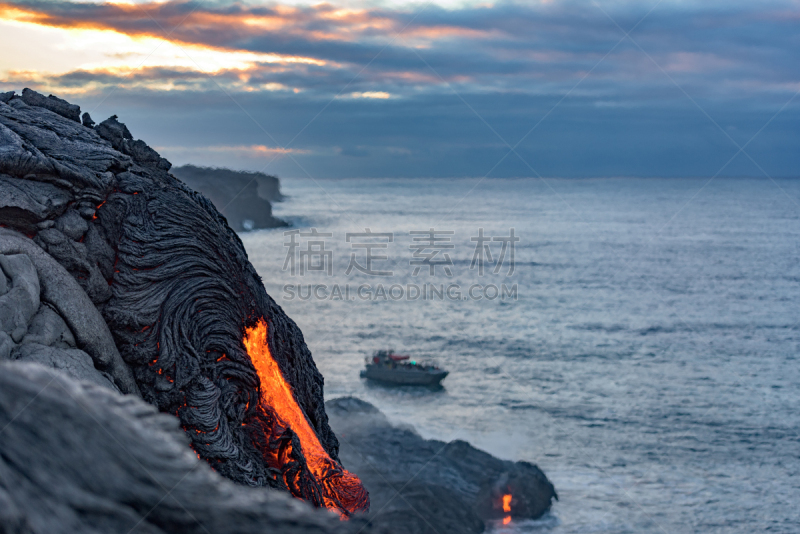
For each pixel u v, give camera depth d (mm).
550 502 47906
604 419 67000
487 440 59281
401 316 109188
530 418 65688
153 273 8984
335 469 10500
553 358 92250
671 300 137250
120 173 9328
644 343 102750
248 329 10117
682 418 67312
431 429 61125
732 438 61812
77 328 7789
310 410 11844
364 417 57844
